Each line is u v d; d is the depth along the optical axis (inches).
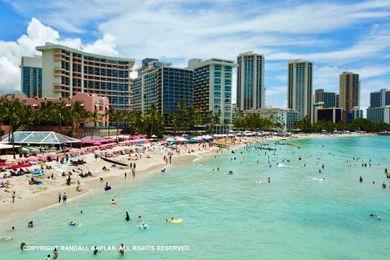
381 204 2247.8
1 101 3981.3
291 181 3031.5
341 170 3705.7
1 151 3469.5
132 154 4266.7
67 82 7628.0
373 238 1657.2
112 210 2037.4
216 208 2138.3
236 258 1435.8
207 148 6053.2
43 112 4921.3
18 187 2268.7
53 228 1705.2
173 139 5935.0
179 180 3019.2
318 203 2272.4
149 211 2048.5
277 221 1897.1
